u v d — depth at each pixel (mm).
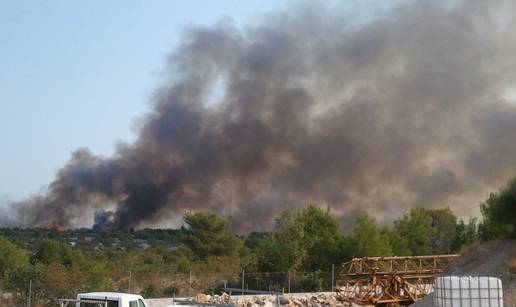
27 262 52969
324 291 45344
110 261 60188
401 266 38219
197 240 77000
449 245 67750
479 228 30016
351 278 34656
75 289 34281
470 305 14883
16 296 32406
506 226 26656
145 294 40031
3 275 38125
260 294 41219
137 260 63938
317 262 56500
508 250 25500
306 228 60969
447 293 15008
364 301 33438
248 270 52125
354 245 56438
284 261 51562
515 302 21312
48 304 32125
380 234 61125
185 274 49875
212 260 66250
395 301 33562
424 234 68438
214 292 44250
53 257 58312
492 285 14992
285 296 36969
